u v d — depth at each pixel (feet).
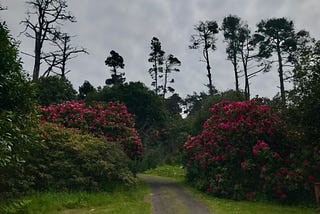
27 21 108.68
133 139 75.25
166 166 117.50
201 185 61.46
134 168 73.87
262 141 55.01
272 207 46.01
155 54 195.62
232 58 154.20
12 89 33.53
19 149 33.88
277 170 51.31
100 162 55.67
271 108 58.54
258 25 150.10
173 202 49.49
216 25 147.84
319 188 44.88
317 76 45.52
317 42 47.06
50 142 53.26
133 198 52.70
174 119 127.54
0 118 26.53
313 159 49.26
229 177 57.06
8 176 44.83
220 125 60.70
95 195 50.34
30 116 36.52
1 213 33.99
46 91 96.22
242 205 47.60
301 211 42.93
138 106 101.71
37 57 109.50
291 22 146.72
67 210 41.57
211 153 62.23
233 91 88.89
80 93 124.06
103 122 74.74
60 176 52.06
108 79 182.50
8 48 32.55
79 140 58.44
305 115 46.16
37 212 38.60
